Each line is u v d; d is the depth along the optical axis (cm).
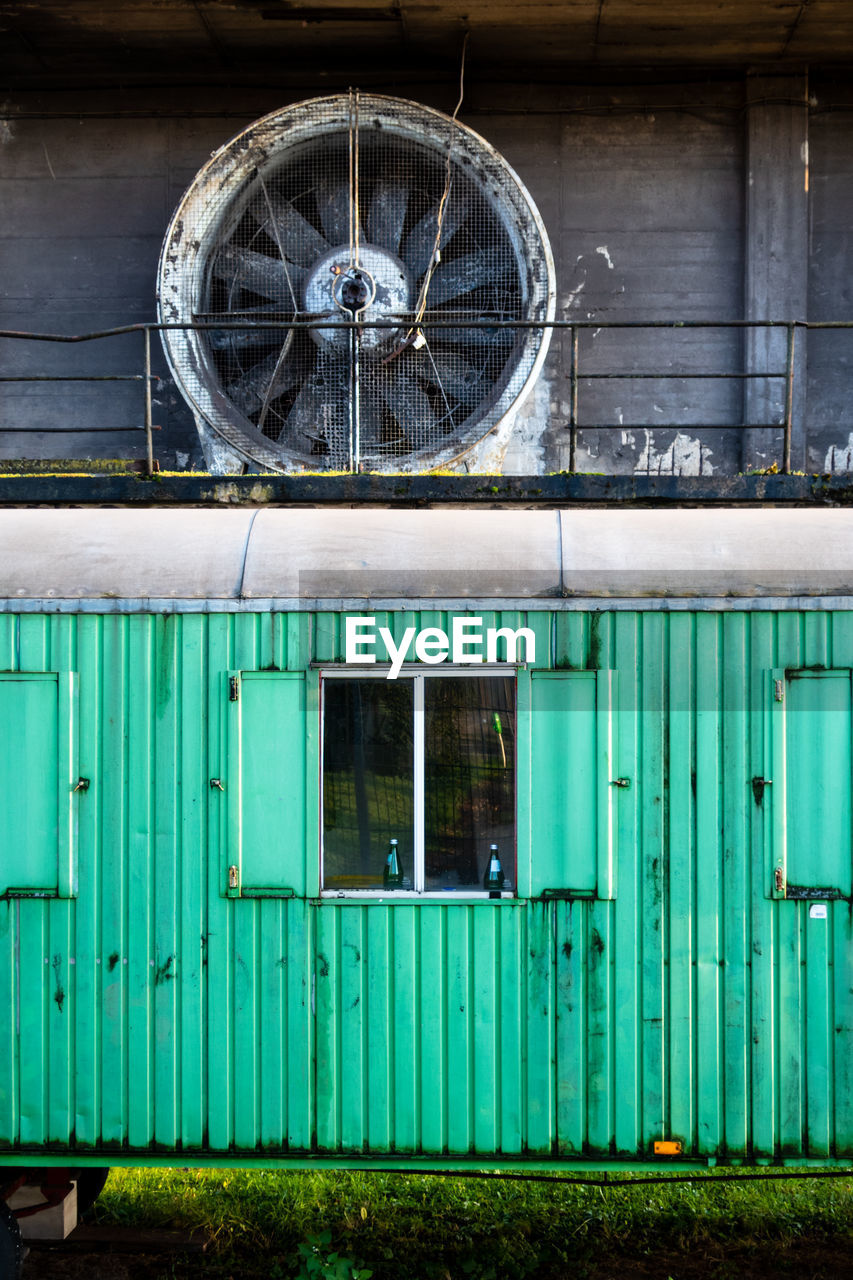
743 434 1173
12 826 545
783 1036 532
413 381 1134
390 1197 654
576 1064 533
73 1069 542
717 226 1180
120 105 1209
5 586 554
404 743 548
